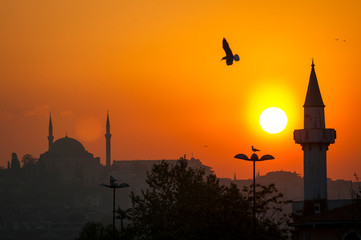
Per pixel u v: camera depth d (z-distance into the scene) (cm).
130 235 16425
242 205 12088
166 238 13150
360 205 13762
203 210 12219
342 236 14012
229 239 12006
